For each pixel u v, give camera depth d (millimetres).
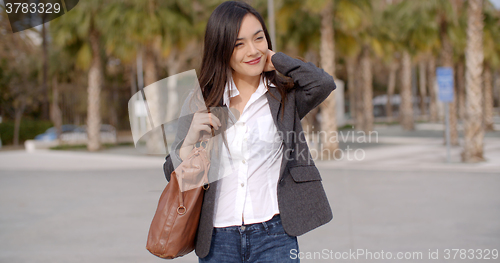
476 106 11039
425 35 17906
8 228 5645
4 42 24641
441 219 5305
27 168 14203
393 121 44406
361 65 25594
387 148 15945
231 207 1771
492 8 18641
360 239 4543
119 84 35344
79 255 4328
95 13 18906
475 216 5398
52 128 30031
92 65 21062
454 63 20578
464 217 5371
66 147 23969
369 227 5012
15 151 23656
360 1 13859
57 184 10039
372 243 4383
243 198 1760
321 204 1795
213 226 1772
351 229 4953
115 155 17734
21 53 27578
